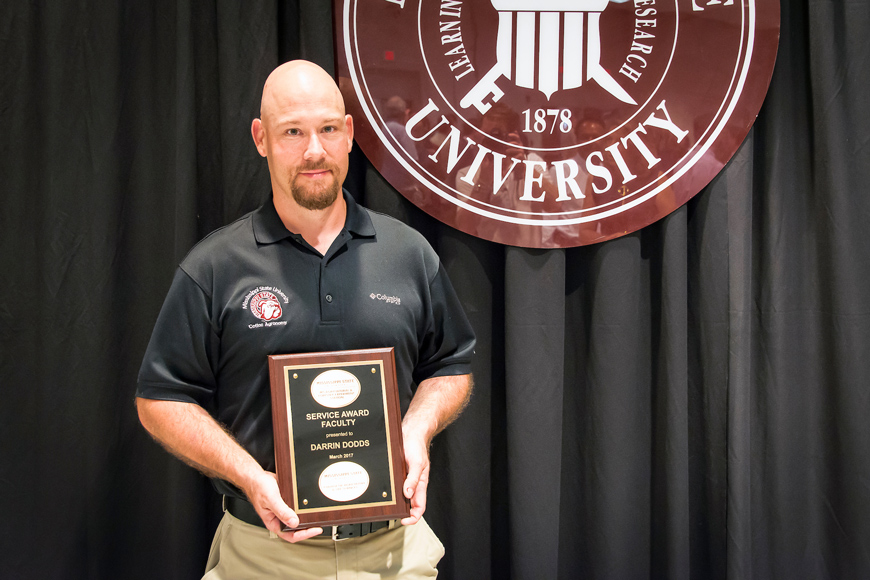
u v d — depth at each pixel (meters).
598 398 1.65
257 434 1.17
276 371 1.12
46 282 1.50
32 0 1.49
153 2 1.55
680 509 1.63
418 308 1.27
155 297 1.56
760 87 1.62
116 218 1.53
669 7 1.60
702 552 1.72
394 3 1.55
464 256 1.62
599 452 1.66
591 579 1.69
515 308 1.60
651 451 1.70
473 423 1.64
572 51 1.59
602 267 1.63
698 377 1.70
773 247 1.68
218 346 1.20
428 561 1.28
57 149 1.50
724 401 1.67
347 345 1.19
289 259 1.19
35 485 1.52
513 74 1.59
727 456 1.66
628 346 1.64
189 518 1.52
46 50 1.50
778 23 1.61
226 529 1.26
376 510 1.11
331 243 1.22
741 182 1.64
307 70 1.19
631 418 1.65
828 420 1.70
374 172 1.57
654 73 1.60
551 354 1.61
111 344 1.53
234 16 1.50
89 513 1.53
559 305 1.62
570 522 1.71
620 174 1.61
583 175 1.61
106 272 1.52
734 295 1.64
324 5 1.53
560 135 1.60
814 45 1.63
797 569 1.72
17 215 1.50
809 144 1.68
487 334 1.65
